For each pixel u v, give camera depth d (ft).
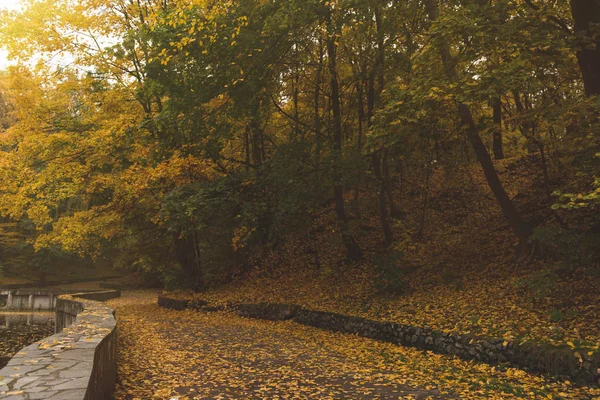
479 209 63.00
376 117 36.11
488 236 52.34
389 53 48.14
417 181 76.74
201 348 36.50
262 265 73.41
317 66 55.42
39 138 64.95
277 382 25.34
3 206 65.98
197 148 52.65
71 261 169.58
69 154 66.13
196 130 48.57
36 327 75.72
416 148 53.57
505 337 28.50
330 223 72.74
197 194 51.75
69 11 66.74
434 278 46.68
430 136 45.42
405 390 23.76
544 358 25.00
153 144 60.39
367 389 23.86
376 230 67.05
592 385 22.29
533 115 37.86
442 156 62.95
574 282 33.71
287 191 50.60
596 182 23.26
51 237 73.77
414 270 51.24
